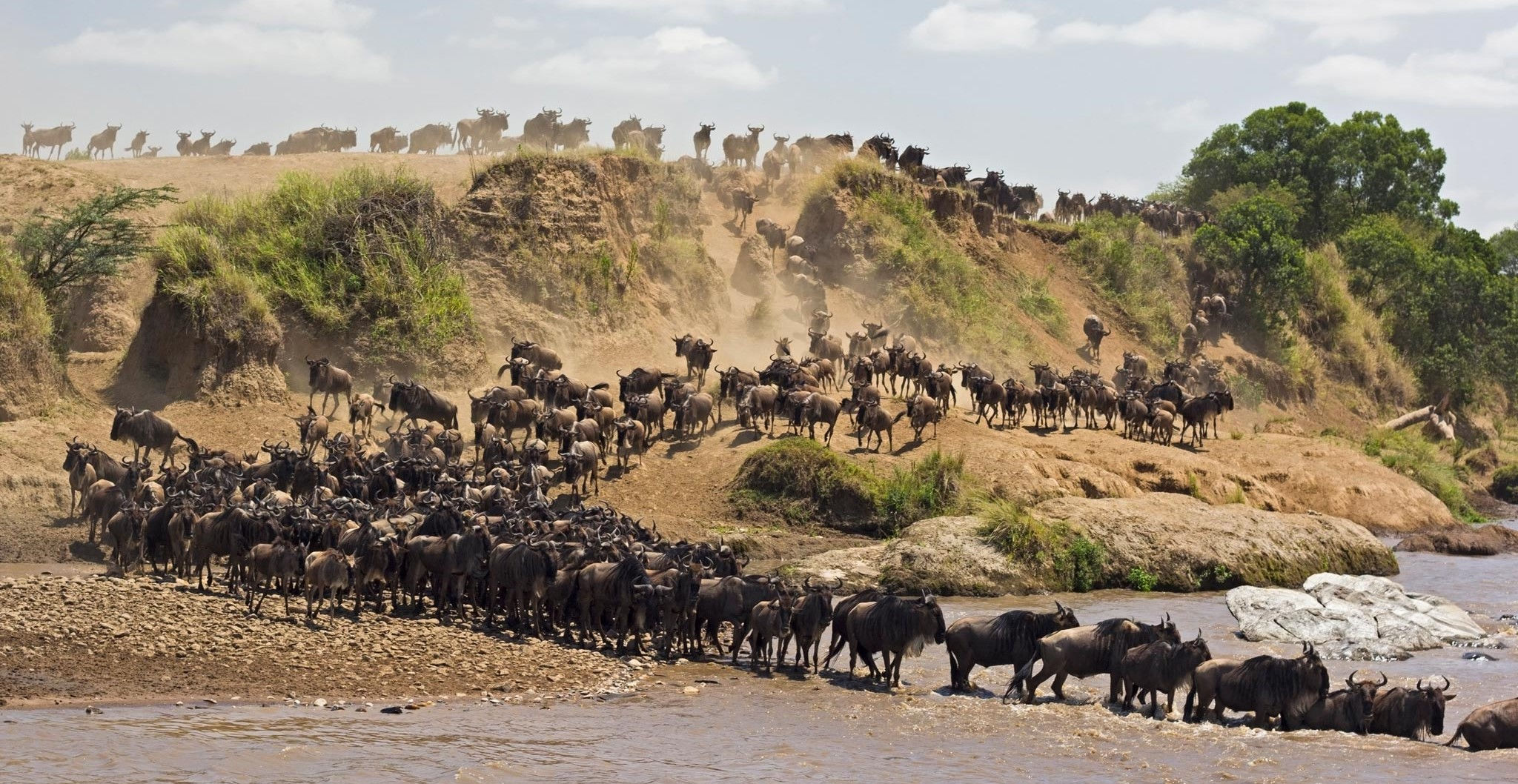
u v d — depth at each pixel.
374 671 64.25
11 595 71.88
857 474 109.44
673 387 120.81
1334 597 86.12
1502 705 54.47
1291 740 55.66
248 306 120.62
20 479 96.00
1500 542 124.25
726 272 174.38
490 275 143.25
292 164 181.00
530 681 64.44
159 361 120.81
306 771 48.66
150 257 134.75
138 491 88.69
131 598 72.88
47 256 133.38
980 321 183.75
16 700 56.12
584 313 145.38
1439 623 81.69
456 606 79.00
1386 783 49.16
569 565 74.50
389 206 138.62
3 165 160.62
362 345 128.88
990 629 64.06
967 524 99.06
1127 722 58.50
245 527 75.56
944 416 130.12
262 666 63.38
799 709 60.72
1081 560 98.38
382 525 78.19
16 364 109.00
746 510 107.81
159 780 46.94
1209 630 82.06
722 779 49.41
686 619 72.88
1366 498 134.50
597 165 156.25
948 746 54.47
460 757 51.19
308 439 107.94
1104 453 124.25
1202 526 103.69
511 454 107.81
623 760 51.62
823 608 68.06
